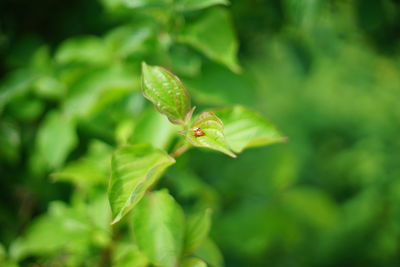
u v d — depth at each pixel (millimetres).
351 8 984
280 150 1410
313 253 1836
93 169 708
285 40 1020
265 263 1656
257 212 1343
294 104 2520
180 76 758
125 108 769
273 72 2420
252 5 853
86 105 752
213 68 765
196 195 877
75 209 745
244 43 981
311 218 1436
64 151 776
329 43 1049
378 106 2396
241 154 1330
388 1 877
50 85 802
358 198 1886
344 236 1842
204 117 597
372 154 2027
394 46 1088
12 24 850
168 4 718
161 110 619
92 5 830
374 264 1826
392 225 1792
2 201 868
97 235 726
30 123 836
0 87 794
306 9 783
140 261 674
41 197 836
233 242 1387
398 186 1806
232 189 1294
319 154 2287
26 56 817
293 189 1472
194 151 859
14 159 812
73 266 729
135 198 605
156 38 749
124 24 819
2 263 746
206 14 729
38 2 840
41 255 770
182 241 647
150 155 625
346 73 2408
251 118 653
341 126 2424
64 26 850
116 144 774
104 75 762
